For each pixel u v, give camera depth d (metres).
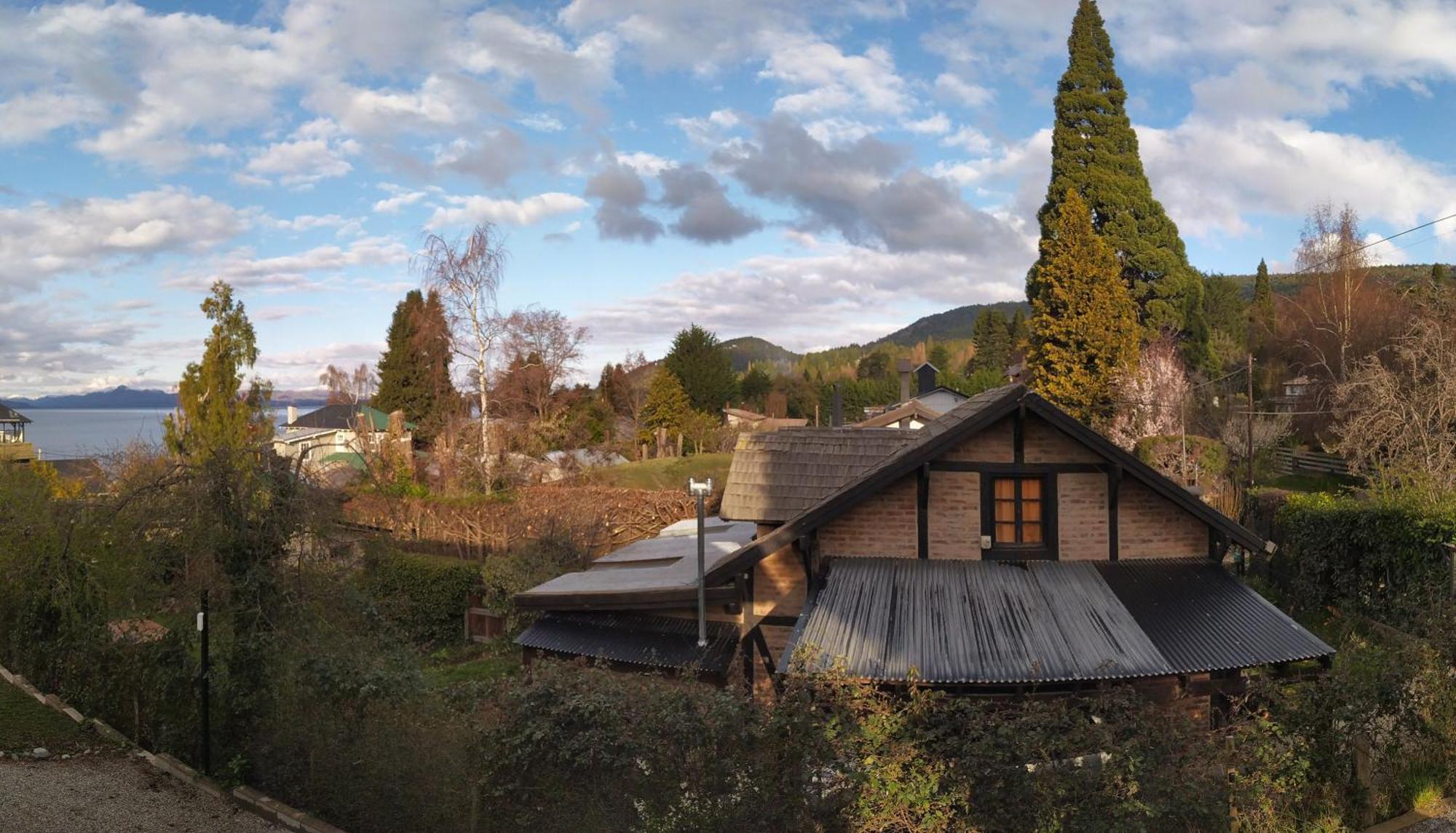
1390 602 17.89
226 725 11.57
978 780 7.52
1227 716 11.80
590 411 63.12
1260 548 14.28
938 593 13.26
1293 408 44.09
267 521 11.71
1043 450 14.36
